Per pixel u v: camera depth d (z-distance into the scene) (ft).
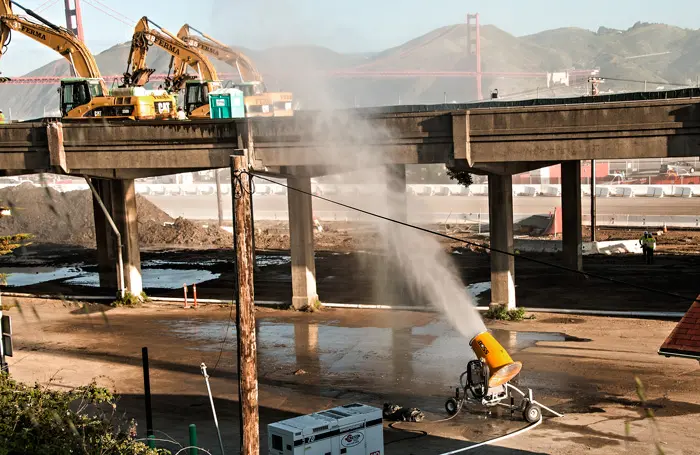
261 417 68.44
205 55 151.53
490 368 65.41
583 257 150.51
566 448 58.34
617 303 109.19
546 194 260.42
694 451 56.80
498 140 91.71
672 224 192.85
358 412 55.21
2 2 135.74
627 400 69.10
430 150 95.09
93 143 108.58
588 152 88.07
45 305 123.65
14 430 45.42
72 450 45.29
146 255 181.37
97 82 121.80
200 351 92.48
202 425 66.39
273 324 106.01
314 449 51.98
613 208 224.53
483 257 153.07
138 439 58.18
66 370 84.94
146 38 146.51
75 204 232.53
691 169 350.43
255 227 213.46
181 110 140.77
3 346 61.11
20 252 192.24
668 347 49.73
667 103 84.02
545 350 86.79
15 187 247.91
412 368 82.28
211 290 133.69
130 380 80.89
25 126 110.73
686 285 118.21
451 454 57.93
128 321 110.52
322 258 160.25
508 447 58.90
